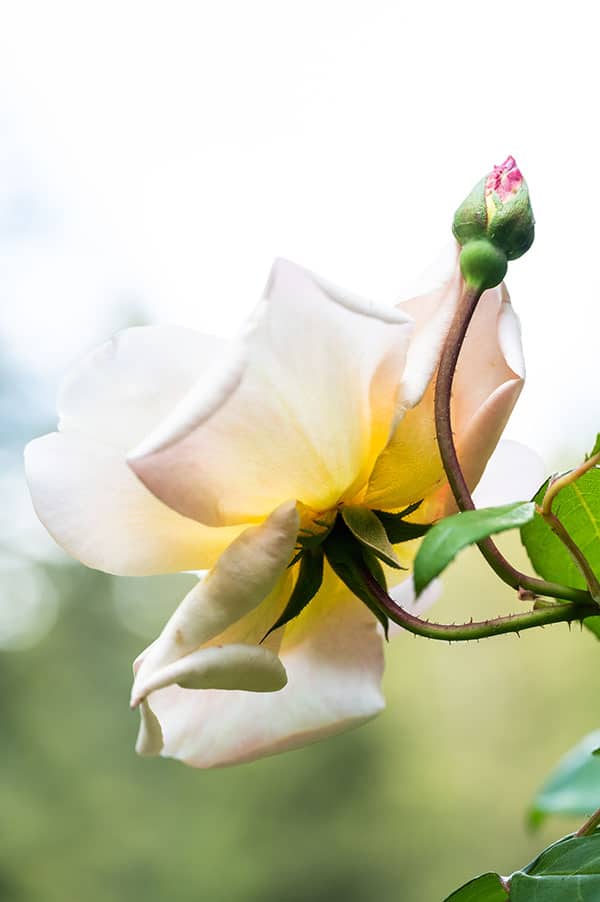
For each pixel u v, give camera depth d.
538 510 0.50
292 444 0.50
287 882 11.49
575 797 0.90
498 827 11.63
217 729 0.60
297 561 0.57
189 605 0.50
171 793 11.80
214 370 0.48
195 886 11.33
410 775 11.91
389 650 12.43
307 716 0.60
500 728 11.99
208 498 0.50
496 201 0.54
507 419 0.54
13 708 12.34
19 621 12.90
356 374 0.51
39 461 0.55
